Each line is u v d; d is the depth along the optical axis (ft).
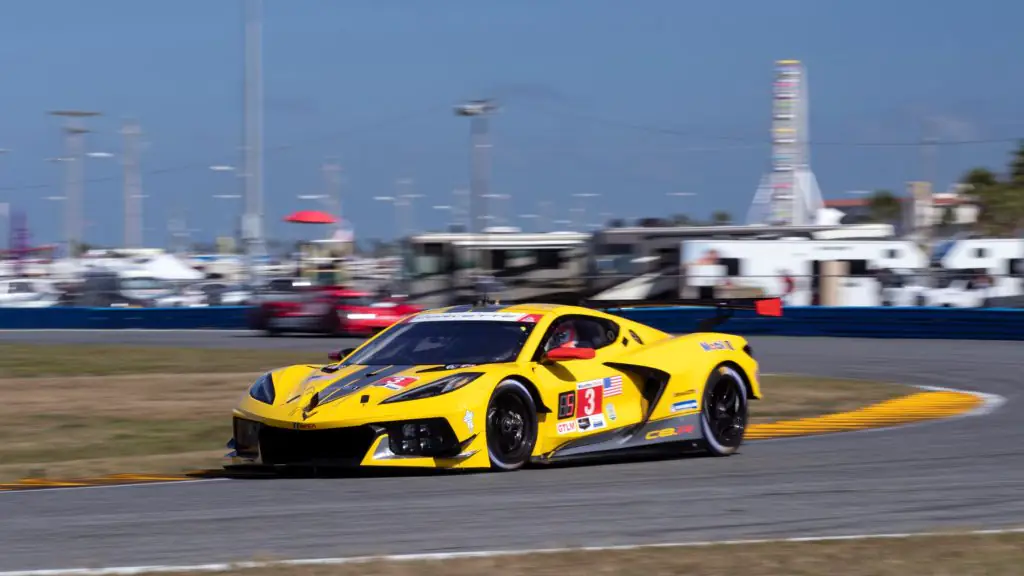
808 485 79.41
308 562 54.49
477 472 85.05
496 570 52.49
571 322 93.40
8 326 349.82
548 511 69.62
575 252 359.66
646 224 357.00
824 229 349.61
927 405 141.59
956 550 56.59
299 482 82.23
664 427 94.02
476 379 83.82
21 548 60.75
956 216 627.87
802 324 273.33
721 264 329.31
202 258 577.43
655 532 63.46
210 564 55.93
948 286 312.71
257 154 389.19
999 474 84.12
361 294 289.94
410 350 90.43
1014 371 186.29
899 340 256.93
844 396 152.56
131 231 578.66
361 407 81.20
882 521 66.64
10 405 146.72
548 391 87.10
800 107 579.07
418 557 55.62
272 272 393.50
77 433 122.21
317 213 394.32
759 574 51.93
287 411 83.10
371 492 76.79
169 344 266.77
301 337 289.53
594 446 90.17
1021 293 309.22
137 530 65.16
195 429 124.67
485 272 357.41
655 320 280.72
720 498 74.13
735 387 99.71
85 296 372.38
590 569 52.70
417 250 358.84
